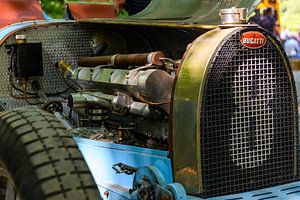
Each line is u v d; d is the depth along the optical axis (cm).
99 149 361
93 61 408
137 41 459
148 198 300
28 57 428
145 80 320
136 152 335
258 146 318
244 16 315
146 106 331
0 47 429
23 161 256
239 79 307
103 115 377
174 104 309
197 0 429
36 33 445
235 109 308
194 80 301
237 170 313
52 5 1300
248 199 306
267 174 324
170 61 337
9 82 433
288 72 323
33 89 442
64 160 254
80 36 460
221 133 305
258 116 316
